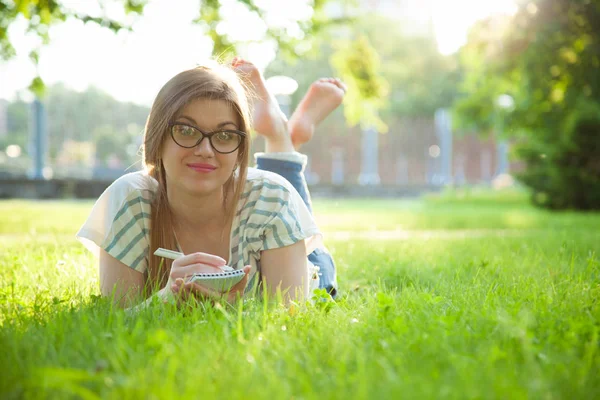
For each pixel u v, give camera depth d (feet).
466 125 72.08
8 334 6.19
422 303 8.02
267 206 8.29
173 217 8.23
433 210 59.47
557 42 48.47
